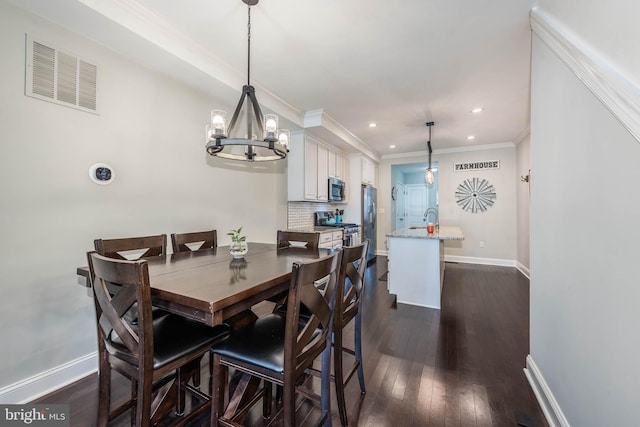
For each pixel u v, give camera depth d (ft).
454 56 8.04
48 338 5.92
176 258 6.34
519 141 16.76
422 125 14.42
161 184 8.21
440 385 6.06
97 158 6.73
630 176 2.94
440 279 11.27
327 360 4.45
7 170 5.37
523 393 5.80
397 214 26.32
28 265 5.65
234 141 5.80
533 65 6.25
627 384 3.00
